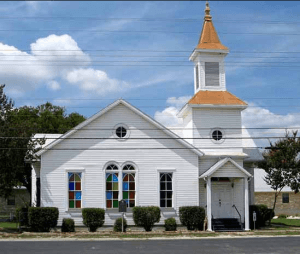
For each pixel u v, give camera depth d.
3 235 30.45
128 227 33.97
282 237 29.98
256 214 36.72
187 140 38.75
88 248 24.25
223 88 38.19
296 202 55.56
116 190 34.41
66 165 34.06
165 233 31.62
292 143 39.75
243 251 23.09
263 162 40.25
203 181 36.06
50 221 32.56
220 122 37.28
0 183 33.88
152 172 34.88
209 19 39.41
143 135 35.03
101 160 34.44
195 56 39.09
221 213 36.22
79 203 34.00
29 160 36.34
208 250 23.42
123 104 34.94
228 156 36.47
